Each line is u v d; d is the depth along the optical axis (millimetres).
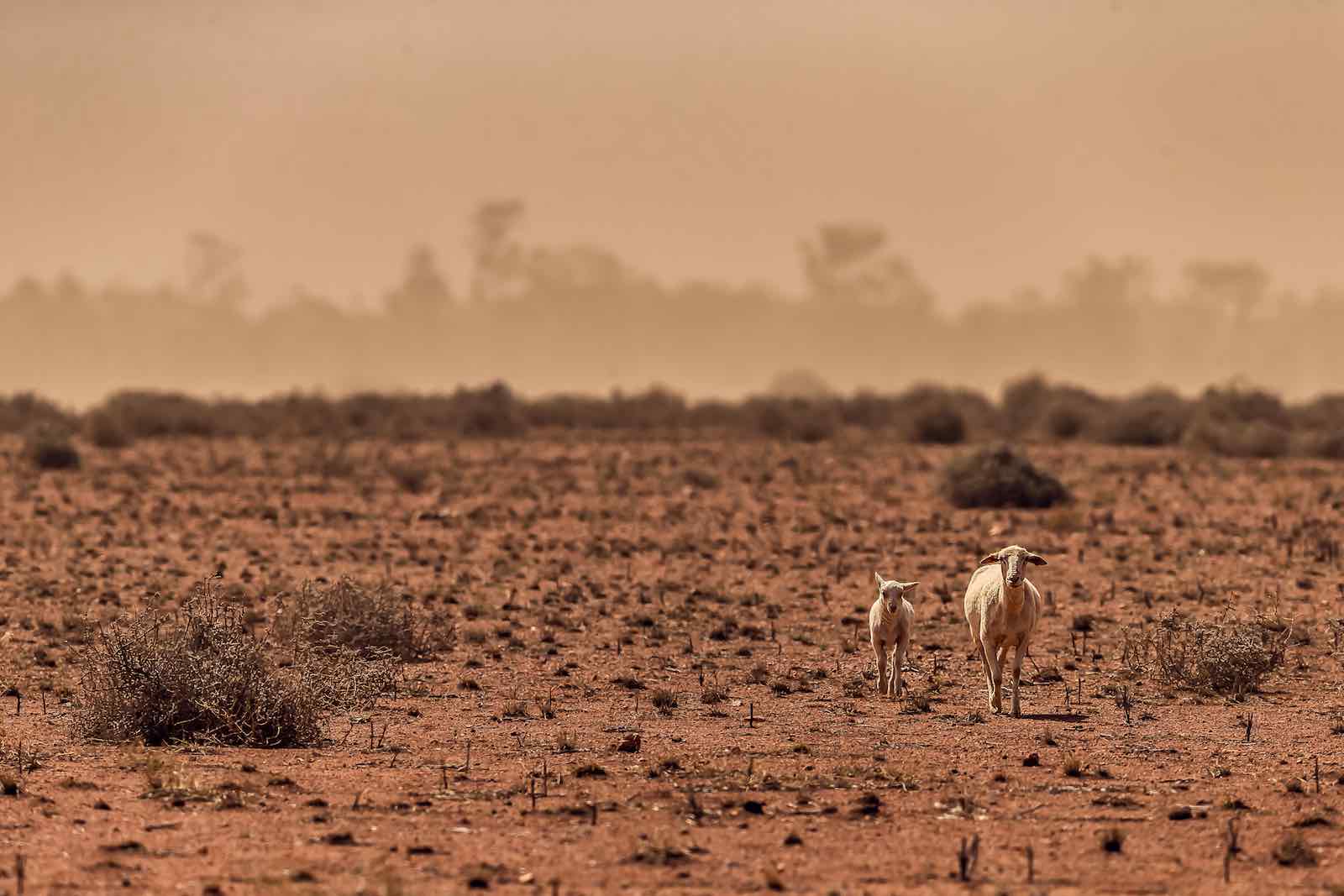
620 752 62750
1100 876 45469
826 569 119438
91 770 58781
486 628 94000
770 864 46688
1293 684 78250
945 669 82250
